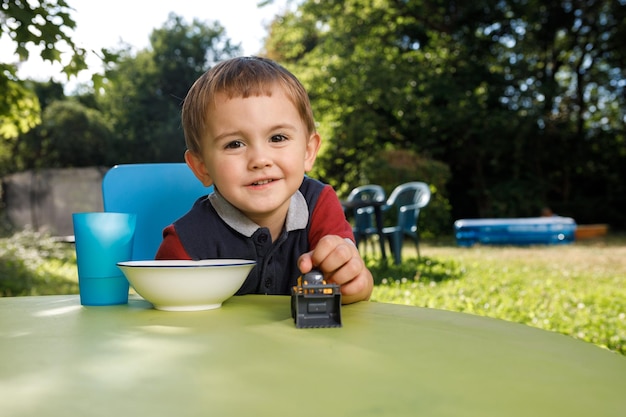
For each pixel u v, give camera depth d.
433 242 11.25
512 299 4.06
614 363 0.59
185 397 0.47
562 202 16.06
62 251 9.17
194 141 1.18
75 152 22.33
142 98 25.69
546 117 15.52
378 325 0.75
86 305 0.94
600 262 6.84
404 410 0.44
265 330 0.72
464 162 15.58
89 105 25.78
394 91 14.20
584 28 16.00
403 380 0.52
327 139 13.99
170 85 26.56
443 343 0.65
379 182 12.49
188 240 1.26
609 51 16.00
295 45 15.99
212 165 1.11
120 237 0.95
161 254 1.28
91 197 15.88
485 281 5.04
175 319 0.80
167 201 1.75
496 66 15.20
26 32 2.95
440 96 14.66
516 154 15.12
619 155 16.41
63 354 0.61
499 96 15.12
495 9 15.12
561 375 0.54
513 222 10.55
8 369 0.56
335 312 0.75
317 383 0.51
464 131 14.89
